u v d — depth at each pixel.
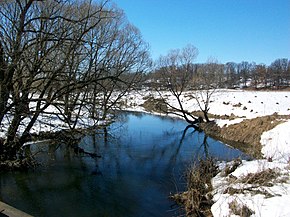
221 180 9.74
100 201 10.14
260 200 7.54
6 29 11.14
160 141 20.58
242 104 31.78
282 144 16.25
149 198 10.34
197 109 35.09
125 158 15.67
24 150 14.28
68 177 12.45
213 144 20.28
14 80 11.37
